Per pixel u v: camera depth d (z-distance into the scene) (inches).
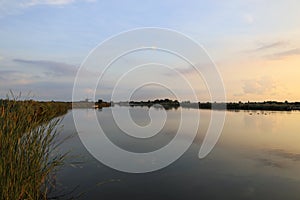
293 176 332.5
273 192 279.3
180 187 290.2
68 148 491.8
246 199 260.7
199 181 312.8
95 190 275.1
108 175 327.6
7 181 176.1
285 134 705.6
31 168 202.1
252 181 313.3
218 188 290.0
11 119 195.3
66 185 285.9
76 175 324.2
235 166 378.6
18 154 193.5
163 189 282.8
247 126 900.6
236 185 299.1
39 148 214.1
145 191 276.8
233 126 900.6
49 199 245.1
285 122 1061.8
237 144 551.5
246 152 473.4
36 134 211.9
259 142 576.4
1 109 195.2
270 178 325.4
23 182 190.2
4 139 183.6
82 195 259.9
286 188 291.0
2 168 175.9
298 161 407.5
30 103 222.2
